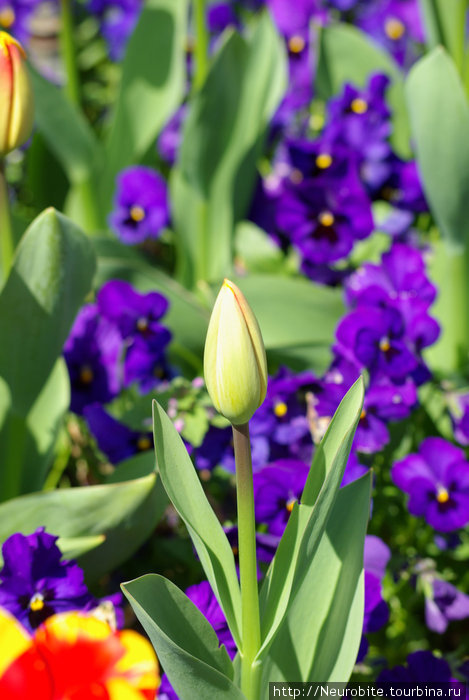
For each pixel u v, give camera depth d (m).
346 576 0.83
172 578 0.99
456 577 1.01
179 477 0.79
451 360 1.13
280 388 0.96
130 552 0.92
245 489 0.77
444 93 1.03
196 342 1.10
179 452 0.79
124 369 1.02
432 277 1.14
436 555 1.01
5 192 0.90
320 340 1.06
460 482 0.95
